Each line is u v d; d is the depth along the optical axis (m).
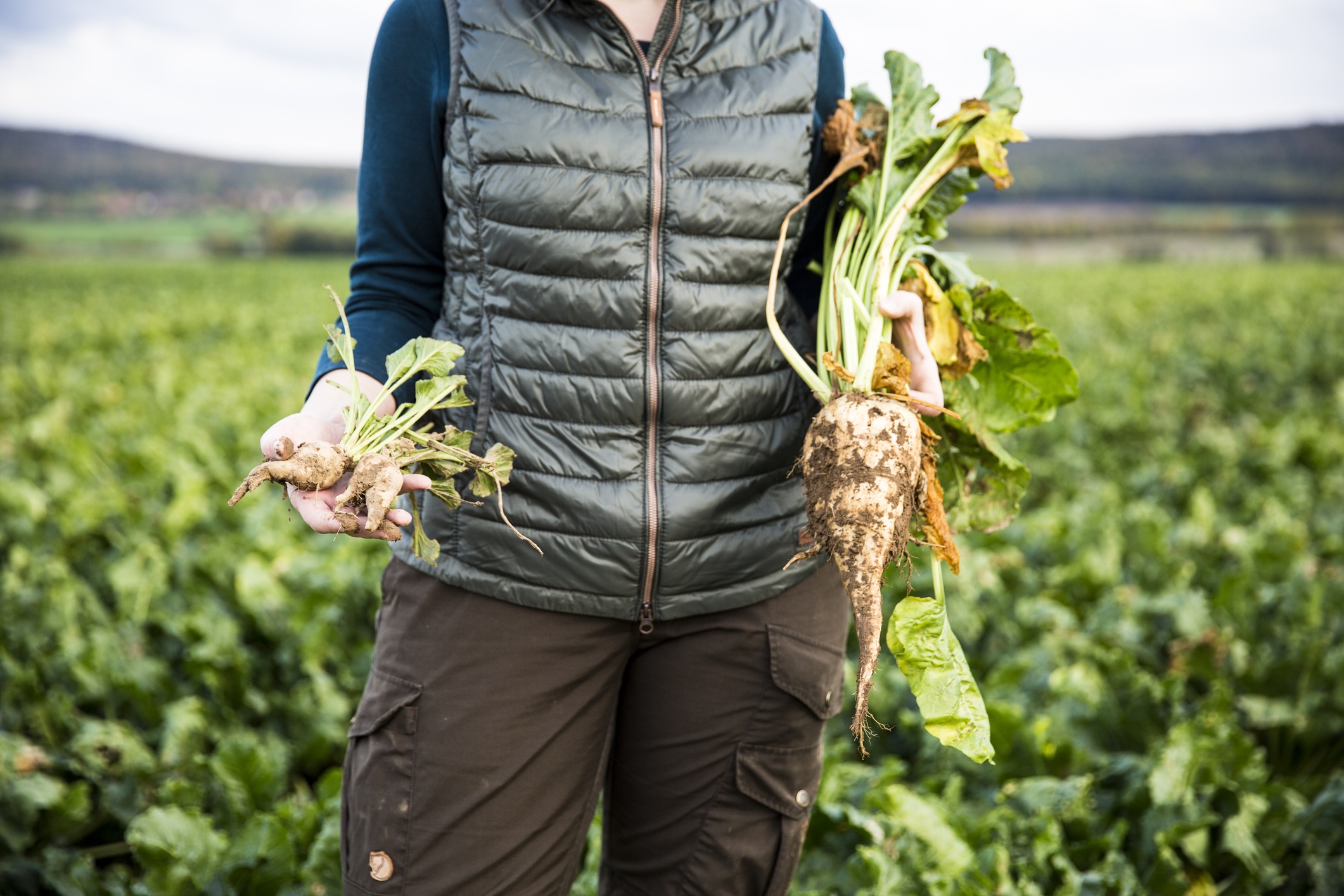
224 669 3.40
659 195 1.42
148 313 19.64
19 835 2.63
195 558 4.39
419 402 1.40
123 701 3.35
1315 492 6.02
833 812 2.56
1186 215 82.38
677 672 1.57
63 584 4.06
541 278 1.44
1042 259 58.44
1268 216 79.50
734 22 1.49
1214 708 3.11
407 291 1.56
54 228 90.56
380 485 1.27
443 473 1.40
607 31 1.43
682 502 1.47
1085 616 4.08
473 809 1.46
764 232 1.50
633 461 1.47
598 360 1.44
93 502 5.15
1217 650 3.51
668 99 1.45
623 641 1.54
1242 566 4.25
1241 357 11.36
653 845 1.65
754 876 1.63
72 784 3.01
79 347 14.84
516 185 1.40
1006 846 2.56
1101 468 6.98
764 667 1.56
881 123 1.79
